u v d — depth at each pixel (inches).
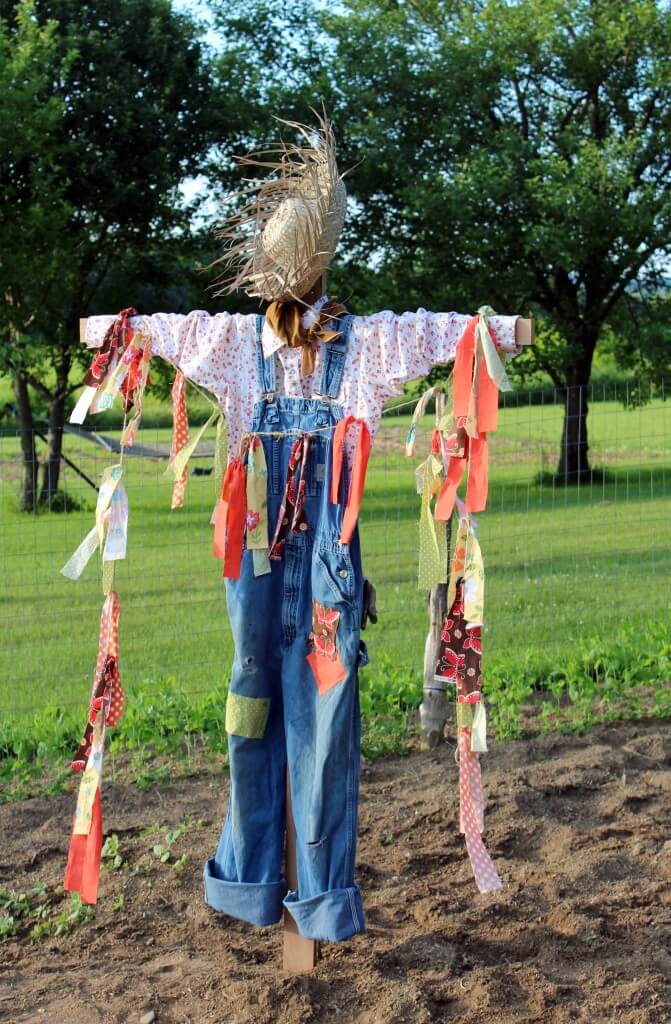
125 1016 125.1
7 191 546.9
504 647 272.4
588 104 759.7
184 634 292.0
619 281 739.4
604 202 622.2
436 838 172.2
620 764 200.8
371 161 653.3
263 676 120.9
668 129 700.0
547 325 732.7
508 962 135.2
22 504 509.4
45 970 136.8
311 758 119.5
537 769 197.6
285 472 118.0
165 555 404.2
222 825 178.5
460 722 125.7
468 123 682.8
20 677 255.9
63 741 213.0
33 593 349.7
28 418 645.3
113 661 127.6
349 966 133.4
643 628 285.7
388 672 246.4
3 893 154.6
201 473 543.8
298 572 118.3
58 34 575.8
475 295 707.4
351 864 119.2
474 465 115.0
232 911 125.8
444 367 619.8
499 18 685.9
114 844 168.1
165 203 651.5
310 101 654.5
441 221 649.0
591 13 704.4
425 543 124.0
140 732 215.6
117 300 685.9
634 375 815.7
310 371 117.3
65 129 590.2
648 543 414.9
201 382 118.7
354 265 717.9
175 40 624.4
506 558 392.2
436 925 144.1
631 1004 124.7
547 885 154.6
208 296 679.7
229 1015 124.3
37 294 580.7
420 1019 121.3
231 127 659.4
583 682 241.6
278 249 114.0
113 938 144.5
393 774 201.2
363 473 113.6
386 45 671.8
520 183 646.5
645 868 160.6
